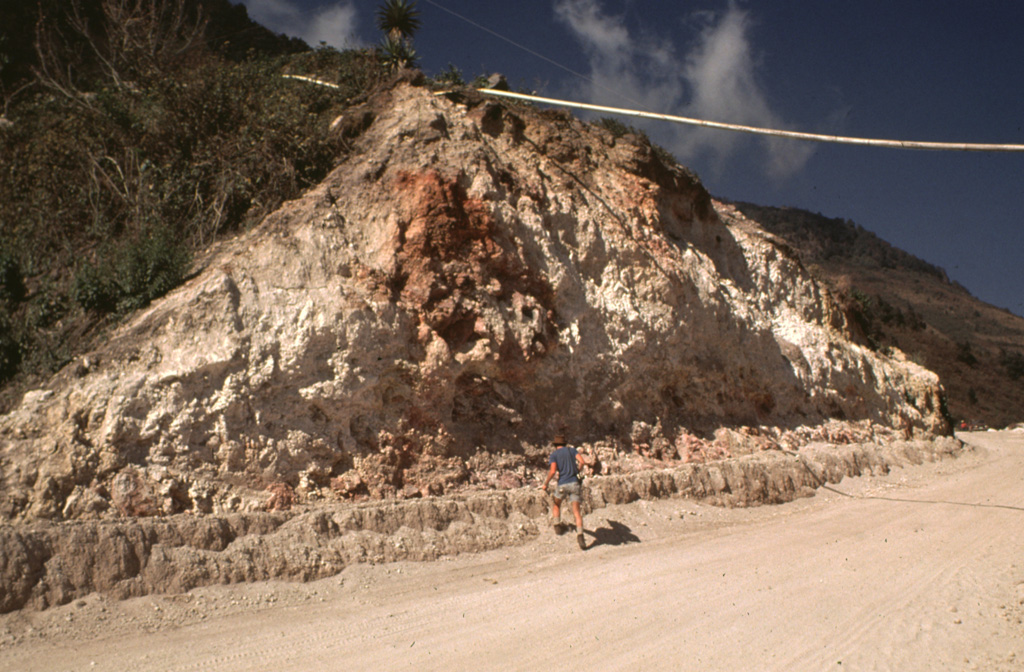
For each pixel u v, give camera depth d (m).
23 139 12.09
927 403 23.91
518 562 8.43
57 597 5.65
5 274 8.80
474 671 5.00
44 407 6.94
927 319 133.62
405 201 10.41
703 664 5.26
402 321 9.61
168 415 7.44
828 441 17.23
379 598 6.90
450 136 11.95
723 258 18.34
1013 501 14.02
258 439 8.00
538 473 10.70
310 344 8.60
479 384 10.44
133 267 8.88
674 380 13.91
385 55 16.61
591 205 14.00
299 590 6.81
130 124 12.27
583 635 5.83
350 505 8.20
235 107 12.36
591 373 12.20
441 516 8.66
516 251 11.48
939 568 8.58
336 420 8.77
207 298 8.12
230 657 5.21
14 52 17.23
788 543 9.92
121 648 5.30
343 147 12.15
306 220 9.48
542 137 14.55
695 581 7.63
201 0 25.64
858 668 5.33
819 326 20.86
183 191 11.23
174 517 6.84
